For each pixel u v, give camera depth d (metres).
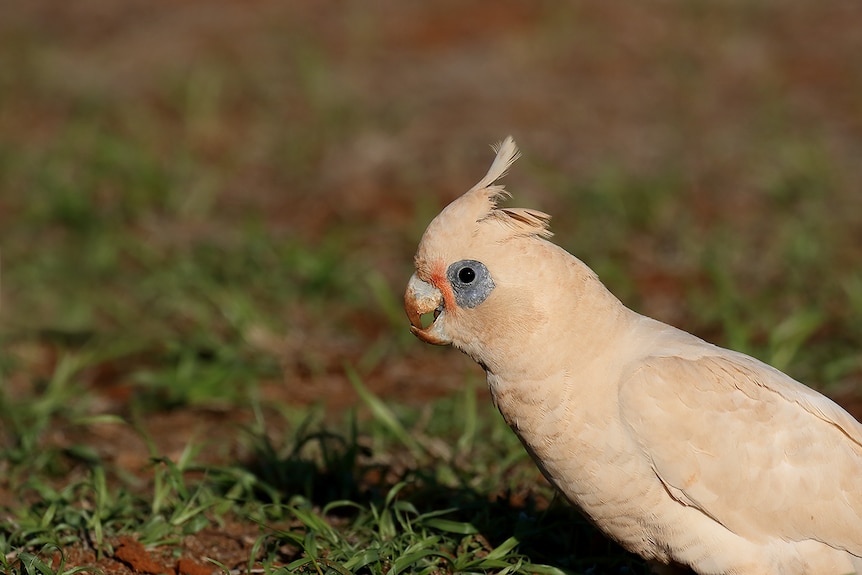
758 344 18.89
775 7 39.09
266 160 29.39
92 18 40.72
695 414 10.77
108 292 22.47
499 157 11.37
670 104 32.06
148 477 15.28
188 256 23.17
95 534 12.85
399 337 20.00
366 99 32.53
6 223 25.84
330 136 30.09
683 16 38.41
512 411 11.30
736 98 32.25
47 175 27.62
